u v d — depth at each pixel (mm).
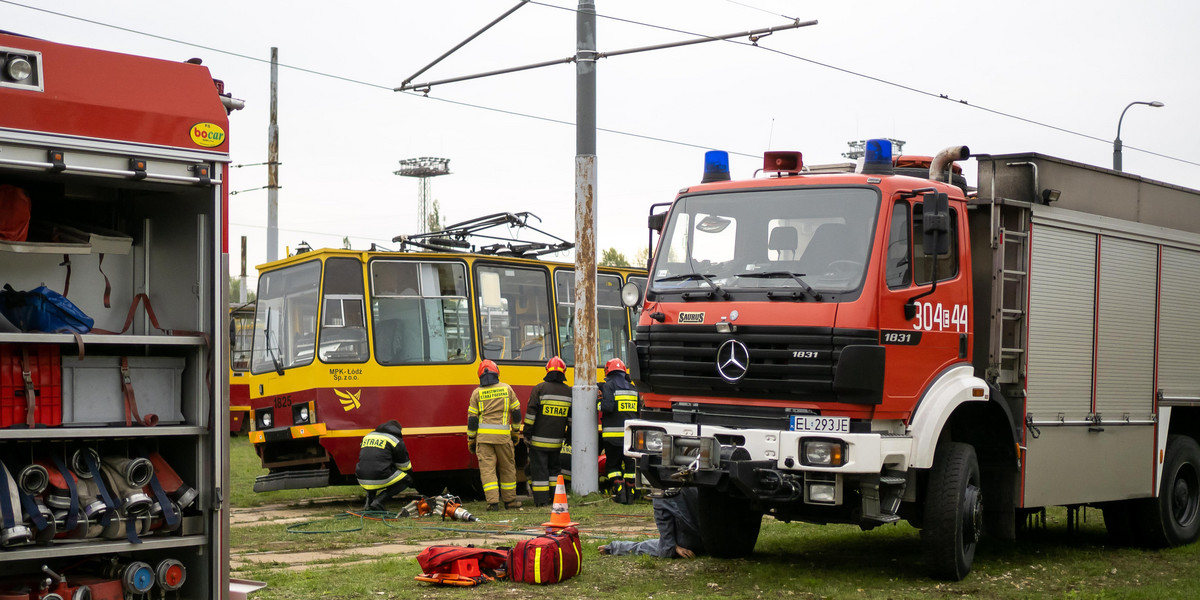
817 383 8141
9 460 5926
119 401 6195
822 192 8648
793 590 8461
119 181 6098
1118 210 10914
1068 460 10086
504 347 15586
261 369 14898
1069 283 10219
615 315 17812
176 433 6180
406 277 14789
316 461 14594
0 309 6055
